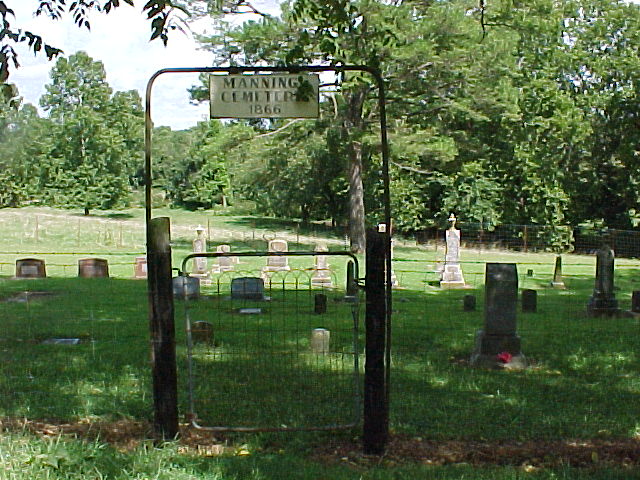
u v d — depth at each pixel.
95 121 66.81
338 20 8.89
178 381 8.60
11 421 6.77
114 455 5.64
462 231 49.62
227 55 32.44
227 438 6.44
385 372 6.79
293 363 9.71
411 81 33.78
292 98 6.08
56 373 9.12
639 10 49.50
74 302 17.11
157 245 6.11
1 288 20.73
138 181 80.75
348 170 40.00
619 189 49.19
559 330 13.68
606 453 6.27
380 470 5.64
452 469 5.68
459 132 41.44
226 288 23.34
